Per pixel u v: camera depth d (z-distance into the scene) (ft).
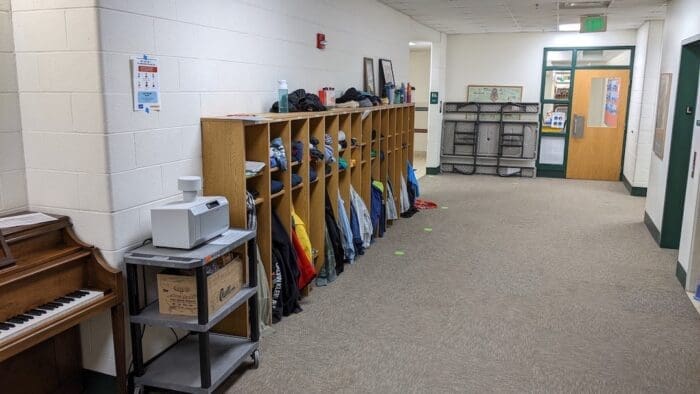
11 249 7.44
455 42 32.96
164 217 8.25
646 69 25.85
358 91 17.43
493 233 19.36
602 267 15.78
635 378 9.70
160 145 9.20
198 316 8.13
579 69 30.99
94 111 7.95
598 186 29.48
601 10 22.68
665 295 13.64
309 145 12.95
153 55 8.91
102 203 8.18
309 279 12.77
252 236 9.42
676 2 18.20
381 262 15.99
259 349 10.23
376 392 9.18
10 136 8.26
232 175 10.22
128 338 8.83
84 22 7.73
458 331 11.50
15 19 8.08
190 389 8.45
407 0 20.59
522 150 32.22
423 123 45.68
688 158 17.01
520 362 10.23
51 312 7.22
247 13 11.87
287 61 13.91
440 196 26.32
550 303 13.05
